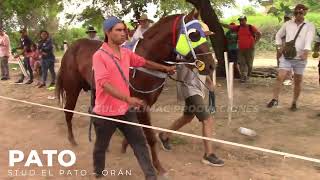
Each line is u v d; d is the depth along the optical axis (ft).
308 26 26.25
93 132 23.06
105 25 12.28
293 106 27.86
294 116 26.43
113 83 12.37
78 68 19.19
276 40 27.43
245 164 18.11
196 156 19.12
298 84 27.35
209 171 17.29
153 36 15.39
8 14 64.95
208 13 40.83
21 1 49.73
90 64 18.20
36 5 51.11
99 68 12.21
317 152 19.61
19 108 29.32
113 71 12.29
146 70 15.11
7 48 44.70
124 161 18.37
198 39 14.70
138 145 13.09
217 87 35.65
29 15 79.56
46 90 37.04
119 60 12.49
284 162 18.37
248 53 40.14
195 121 25.00
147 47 15.40
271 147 20.38
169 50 15.29
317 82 39.83
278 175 16.88
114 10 50.75
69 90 20.11
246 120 25.35
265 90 35.01
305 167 17.79
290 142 21.16
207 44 14.89
